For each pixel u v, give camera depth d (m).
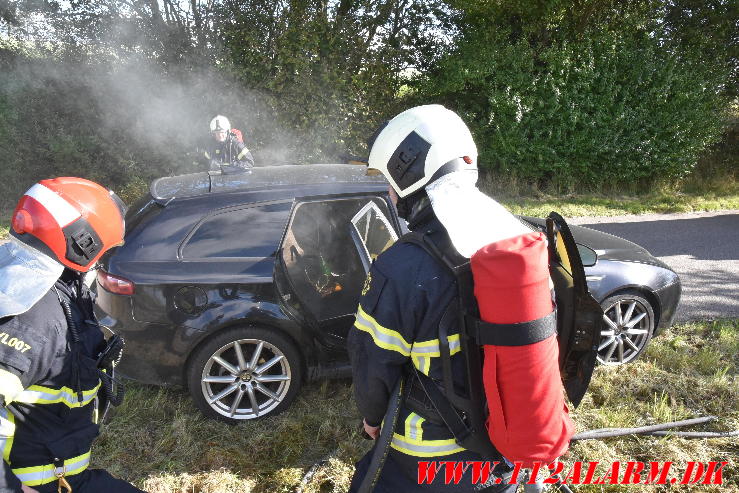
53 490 1.61
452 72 9.62
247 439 3.16
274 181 3.53
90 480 1.69
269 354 3.40
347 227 3.57
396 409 1.61
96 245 1.59
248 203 3.32
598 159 10.02
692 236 7.54
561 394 1.45
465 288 1.45
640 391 3.60
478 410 1.51
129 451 3.06
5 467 1.41
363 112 9.73
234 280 3.17
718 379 3.63
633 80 9.75
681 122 9.84
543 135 9.95
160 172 9.54
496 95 9.53
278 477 2.87
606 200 9.63
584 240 4.18
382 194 3.50
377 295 1.52
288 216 3.34
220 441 3.15
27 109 9.09
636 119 9.77
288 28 9.18
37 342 1.46
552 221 1.76
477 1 9.38
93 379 1.64
